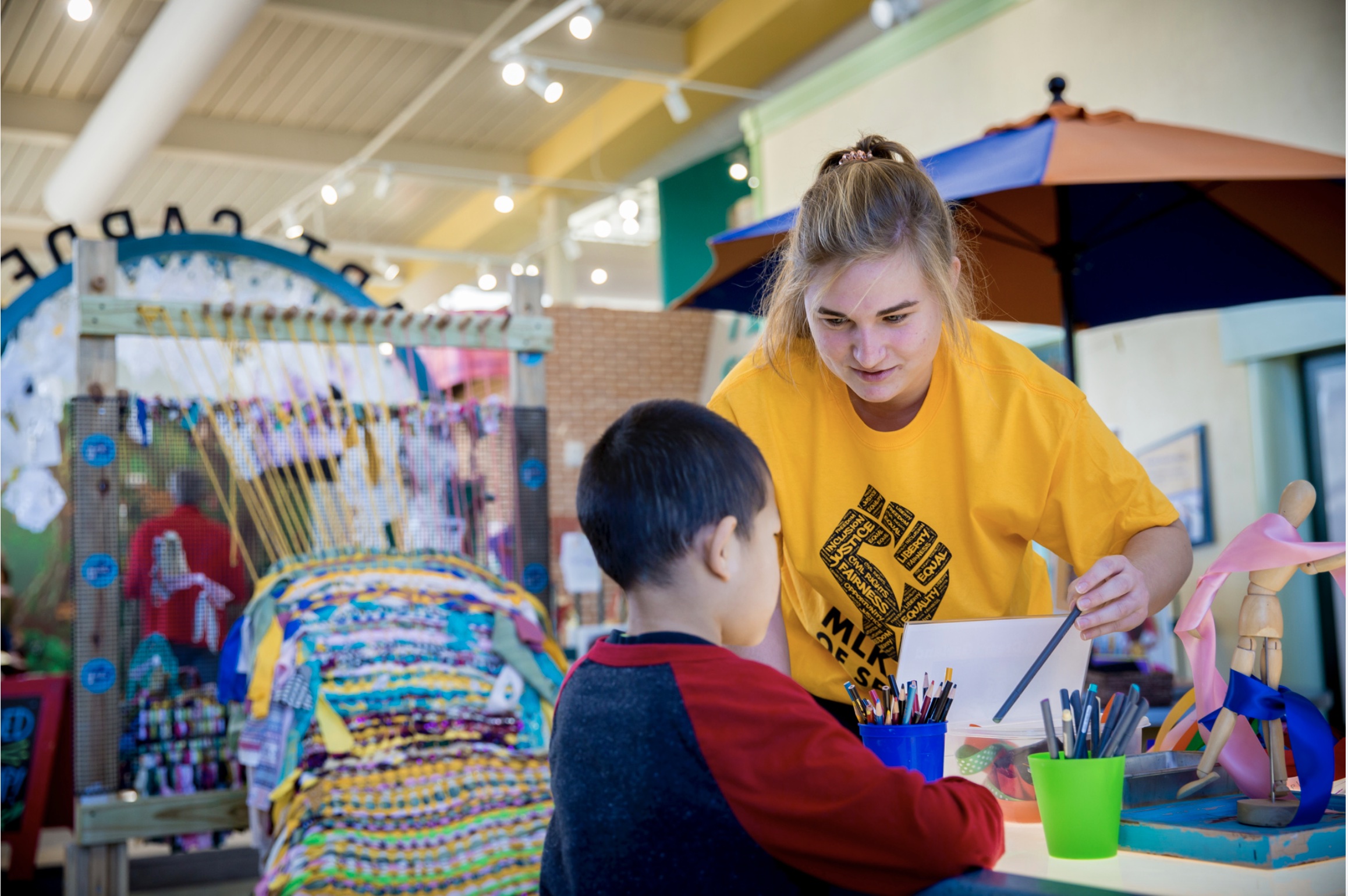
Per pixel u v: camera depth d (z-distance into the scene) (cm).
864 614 160
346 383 402
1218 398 508
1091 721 110
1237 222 361
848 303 137
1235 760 117
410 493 389
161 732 356
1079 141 295
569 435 827
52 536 822
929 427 153
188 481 369
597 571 581
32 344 425
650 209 1107
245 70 860
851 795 96
